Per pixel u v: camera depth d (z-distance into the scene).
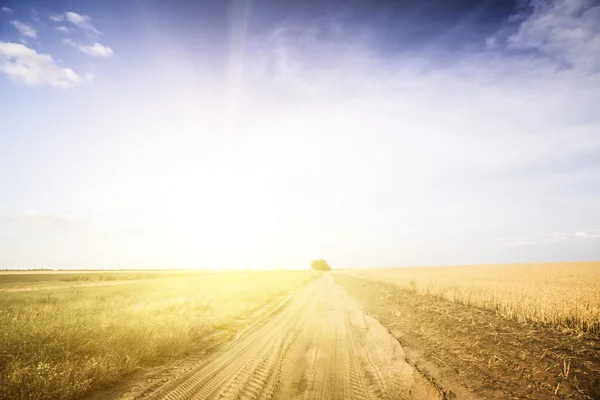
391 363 6.67
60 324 6.56
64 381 4.39
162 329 7.63
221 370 5.91
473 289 17.70
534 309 10.59
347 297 20.78
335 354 7.39
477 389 4.95
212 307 13.38
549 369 5.49
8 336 5.60
